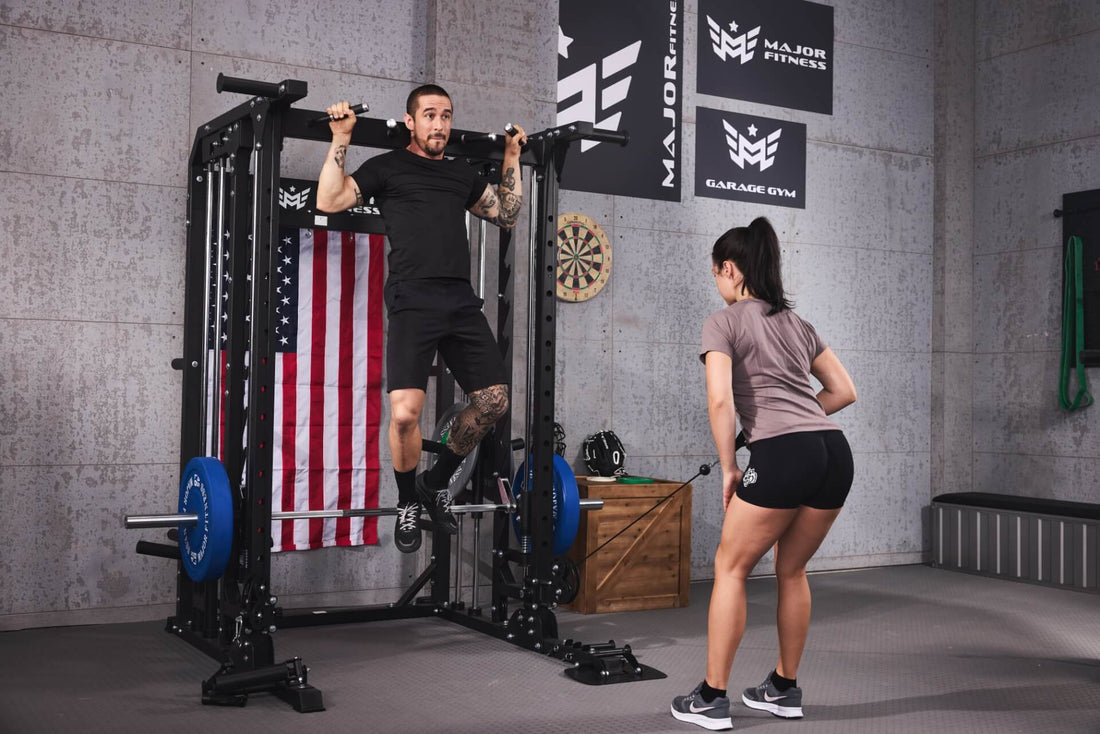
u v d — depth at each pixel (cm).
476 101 559
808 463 307
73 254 482
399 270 392
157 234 499
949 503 700
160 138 500
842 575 672
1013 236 720
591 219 609
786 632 342
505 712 352
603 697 372
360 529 539
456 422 399
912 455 728
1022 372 712
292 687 359
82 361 483
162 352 499
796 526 325
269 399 383
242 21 519
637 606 543
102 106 488
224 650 389
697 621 516
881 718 351
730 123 661
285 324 519
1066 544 624
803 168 688
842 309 702
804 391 320
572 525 455
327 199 377
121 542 490
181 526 392
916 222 733
